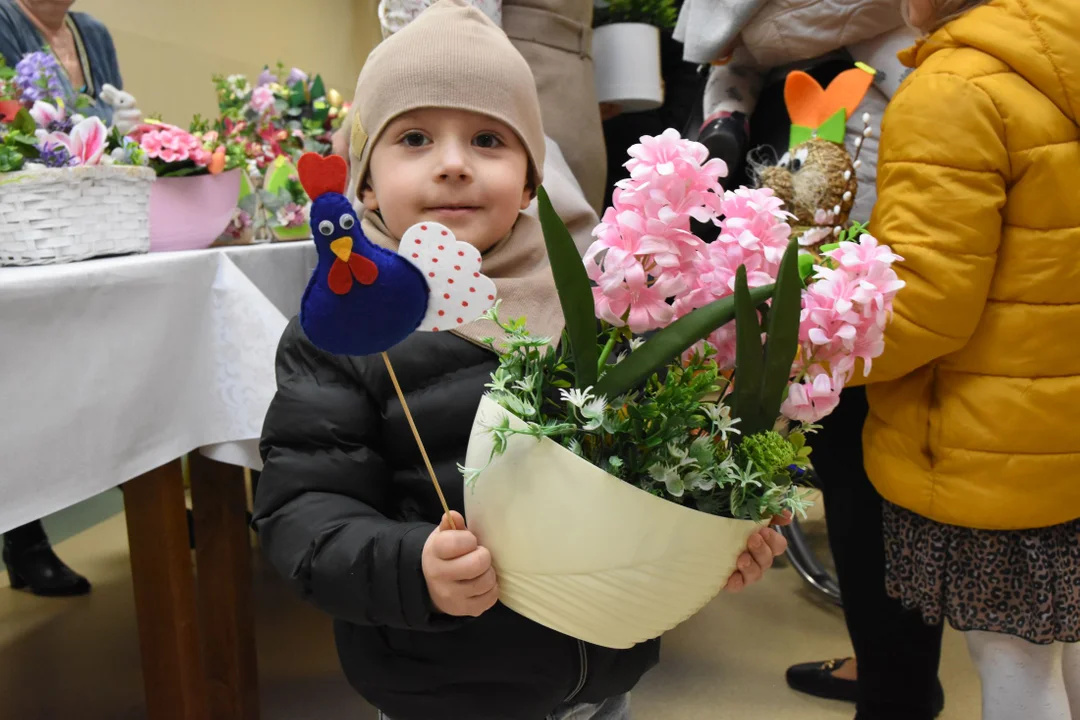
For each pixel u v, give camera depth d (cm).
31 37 141
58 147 102
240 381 105
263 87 164
